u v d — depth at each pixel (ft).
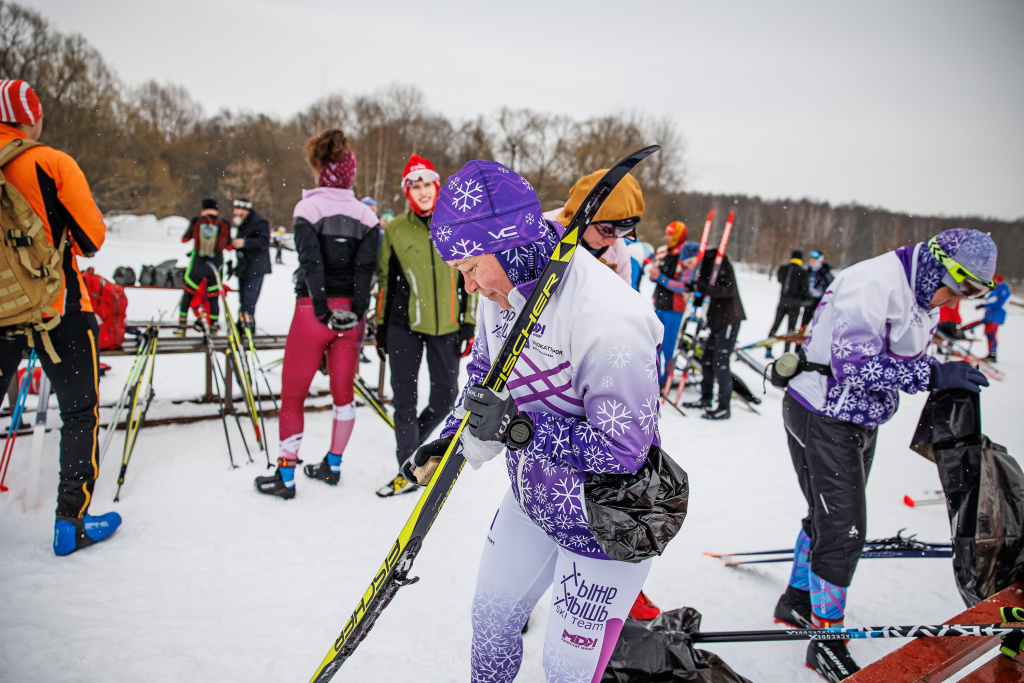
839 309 7.09
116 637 6.79
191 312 27.22
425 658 6.88
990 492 6.57
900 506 12.47
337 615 7.60
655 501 4.27
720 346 18.88
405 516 10.55
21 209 7.28
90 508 9.80
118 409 11.43
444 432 5.20
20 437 12.02
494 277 4.17
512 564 5.06
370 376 20.01
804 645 7.79
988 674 5.07
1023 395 23.73
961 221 85.25
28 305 7.44
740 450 15.93
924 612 8.62
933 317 7.27
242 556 8.85
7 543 8.57
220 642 6.88
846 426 7.25
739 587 9.06
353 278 10.75
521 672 6.83
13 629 6.73
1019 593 5.89
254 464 12.12
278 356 21.95
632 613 7.86
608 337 3.88
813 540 7.44
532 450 4.15
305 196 10.41
